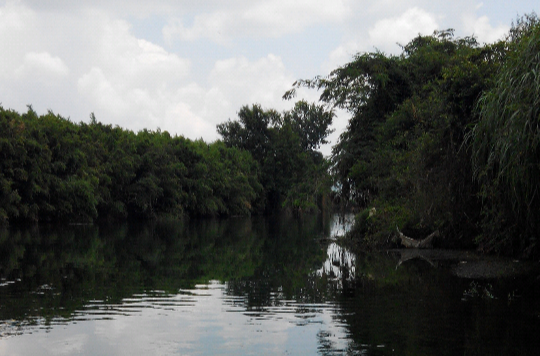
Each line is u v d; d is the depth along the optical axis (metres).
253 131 97.25
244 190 82.81
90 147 57.66
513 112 13.48
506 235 21.09
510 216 17.28
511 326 10.60
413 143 26.39
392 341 9.63
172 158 70.75
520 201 14.55
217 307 12.65
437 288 14.91
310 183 33.72
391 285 15.59
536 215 15.54
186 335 10.16
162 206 69.12
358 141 33.03
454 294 13.98
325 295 14.10
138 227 49.78
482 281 15.97
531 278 16.41
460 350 9.06
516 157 13.47
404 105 29.61
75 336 10.10
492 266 18.92
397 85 32.44
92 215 54.09
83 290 15.01
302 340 9.76
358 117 33.47
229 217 80.88
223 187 77.94
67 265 20.52
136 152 66.56
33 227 46.09
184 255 24.55
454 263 20.27
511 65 14.20
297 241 33.03
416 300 13.27
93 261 21.84
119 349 9.27
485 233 22.52
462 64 22.14
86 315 11.80
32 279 16.98
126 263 21.30
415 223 26.55
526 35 15.80
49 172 50.25
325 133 97.12
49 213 51.28
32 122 51.00
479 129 15.55
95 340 9.82
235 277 17.52
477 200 21.38
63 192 50.19
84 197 51.91
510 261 20.16
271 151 92.81
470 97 21.14
